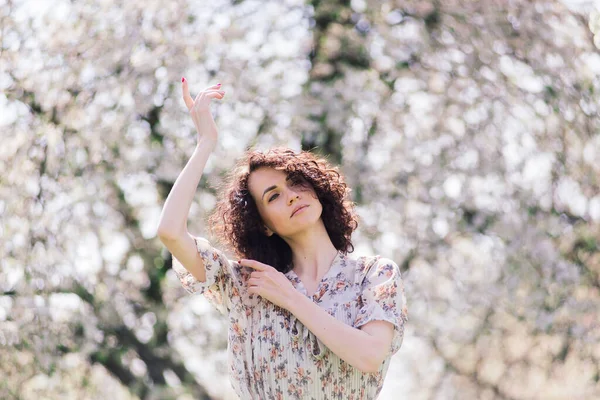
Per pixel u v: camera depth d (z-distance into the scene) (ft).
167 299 23.22
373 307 7.24
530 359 23.89
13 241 21.94
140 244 22.85
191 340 23.41
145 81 22.17
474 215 23.06
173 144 22.74
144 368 23.12
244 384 7.47
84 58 22.24
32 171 22.21
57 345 21.80
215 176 22.18
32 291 21.81
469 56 23.34
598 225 23.38
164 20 22.53
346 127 22.41
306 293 7.55
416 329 23.52
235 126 22.40
